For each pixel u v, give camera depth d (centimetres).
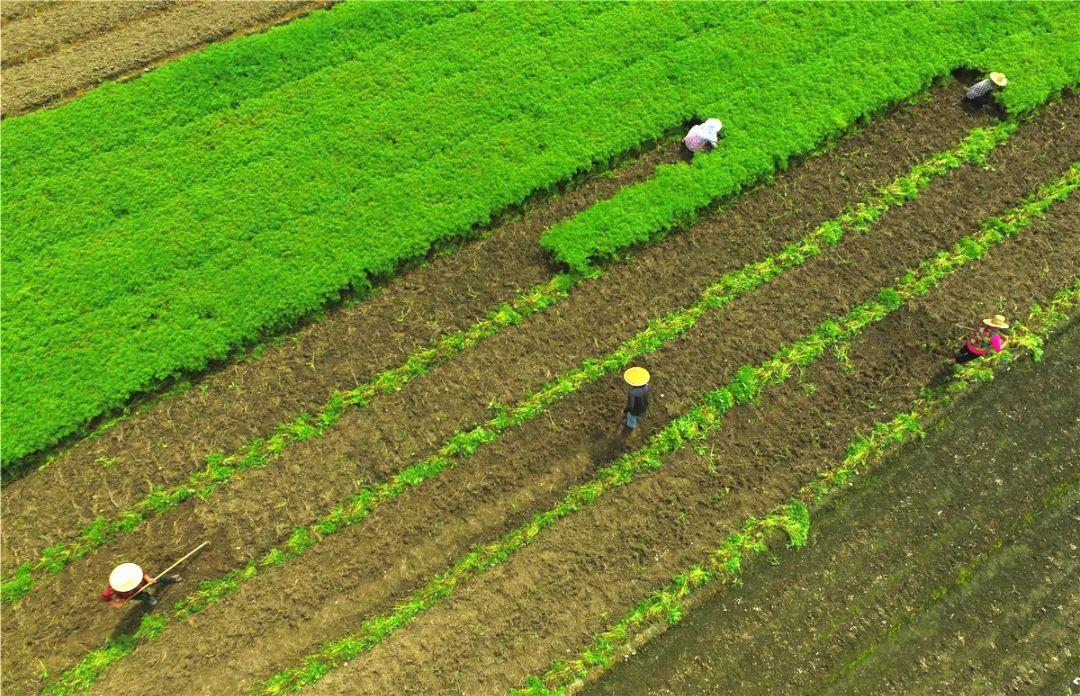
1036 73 1892
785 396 1511
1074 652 1266
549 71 1939
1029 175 1769
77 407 1494
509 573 1370
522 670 1288
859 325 1579
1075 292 1600
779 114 1847
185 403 1538
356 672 1295
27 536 1410
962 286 1619
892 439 1452
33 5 2042
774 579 1348
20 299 1609
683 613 1321
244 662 1307
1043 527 1372
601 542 1389
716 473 1440
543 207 1769
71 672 1298
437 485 1449
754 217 1734
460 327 1614
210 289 1625
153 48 1994
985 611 1305
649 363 1551
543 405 1515
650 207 1712
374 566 1381
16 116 1878
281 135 1836
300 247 1673
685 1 2050
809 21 2012
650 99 1886
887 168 1797
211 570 1377
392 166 1791
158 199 1741
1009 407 1481
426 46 1991
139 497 1446
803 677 1270
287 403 1532
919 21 2003
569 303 1631
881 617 1309
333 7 2069
